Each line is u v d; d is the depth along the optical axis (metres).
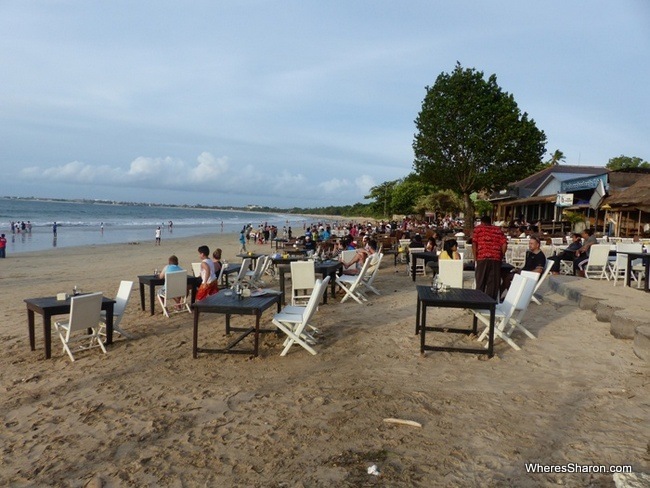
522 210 38.12
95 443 3.79
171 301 10.00
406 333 6.97
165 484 3.17
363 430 3.87
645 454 3.41
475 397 4.53
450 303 5.75
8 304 10.51
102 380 5.29
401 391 4.70
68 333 6.01
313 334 7.00
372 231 30.25
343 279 9.80
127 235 43.75
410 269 13.82
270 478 3.21
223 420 4.14
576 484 3.07
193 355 6.00
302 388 4.86
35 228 50.22
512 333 6.82
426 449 3.55
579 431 3.80
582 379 4.95
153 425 4.09
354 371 5.36
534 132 29.25
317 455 3.49
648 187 16.11
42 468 3.43
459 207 48.97
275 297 6.60
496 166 27.80
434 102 29.09
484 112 27.62
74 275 16.14
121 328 7.79
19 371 5.70
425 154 29.97
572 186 23.19
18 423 4.22
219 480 3.20
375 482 3.12
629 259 9.76
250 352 5.96
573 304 8.59
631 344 6.13
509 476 3.17
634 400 4.38
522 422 3.98
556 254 14.88
